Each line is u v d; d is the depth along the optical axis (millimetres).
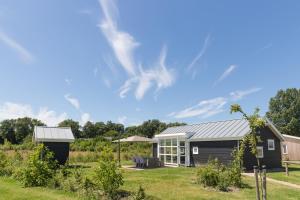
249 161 24672
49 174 16359
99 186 13570
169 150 31672
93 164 30188
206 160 27719
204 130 29969
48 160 17438
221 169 17719
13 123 106875
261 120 9102
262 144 26375
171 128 37500
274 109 66375
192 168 26703
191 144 29719
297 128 60875
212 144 27312
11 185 16141
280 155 27859
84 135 109125
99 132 109125
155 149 34469
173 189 15578
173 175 21156
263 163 26094
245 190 15570
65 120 110938
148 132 104938
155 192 14688
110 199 12719
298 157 43188
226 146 25859
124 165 30703
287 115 63250
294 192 15547
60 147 27875
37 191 14359
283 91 65812
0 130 104875
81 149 52844
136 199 12703
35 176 15984
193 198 13562
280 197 14289
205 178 16688
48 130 28516
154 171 24047
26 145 52469
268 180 19641
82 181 14438
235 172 16578
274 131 27203
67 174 16688
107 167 13453
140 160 28219
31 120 111062
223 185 15719
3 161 21469
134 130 108125
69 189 14406
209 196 14008
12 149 50250
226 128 27469
